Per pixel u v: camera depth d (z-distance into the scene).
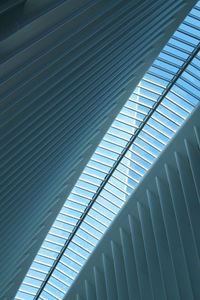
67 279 26.92
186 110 21.33
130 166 23.48
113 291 23.27
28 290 27.14
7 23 8.37
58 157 17.28
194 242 18.88
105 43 13.82
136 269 22.52
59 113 14.52
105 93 17.48
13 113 11.26
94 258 24.56
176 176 21.42
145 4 14.31
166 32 18.11
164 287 19.86
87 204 24.92
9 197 14.93
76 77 13.55
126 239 23.33
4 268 19.09
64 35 10.73
